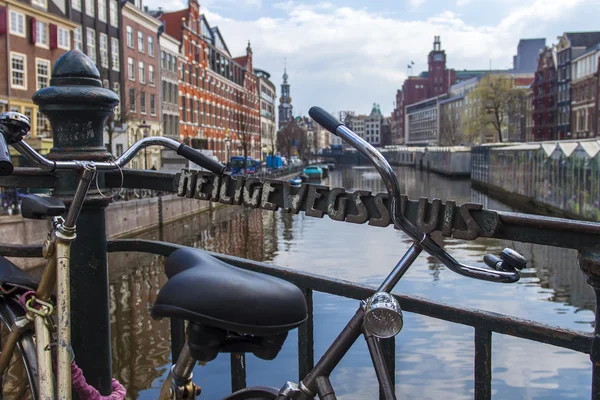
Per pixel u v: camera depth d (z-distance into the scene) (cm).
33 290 151
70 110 206
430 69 17738
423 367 952
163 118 4978
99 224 210
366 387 843
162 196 3061
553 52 7844
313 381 120
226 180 193
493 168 5450
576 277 1725
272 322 100
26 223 1700
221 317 97
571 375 959
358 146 130
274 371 866
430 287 1583
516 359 1037
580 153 2867
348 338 119
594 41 7219
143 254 2052
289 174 7350
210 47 6744
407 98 17938
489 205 4306
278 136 12150
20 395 152
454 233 146
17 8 2822
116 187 215
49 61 3077
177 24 5675
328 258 2077
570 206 3059
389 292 127
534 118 8644
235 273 107
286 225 3095
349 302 1202
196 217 3475
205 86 6456
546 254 2131
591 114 6544
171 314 99
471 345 1058
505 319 149
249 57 9225
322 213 171
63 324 136
